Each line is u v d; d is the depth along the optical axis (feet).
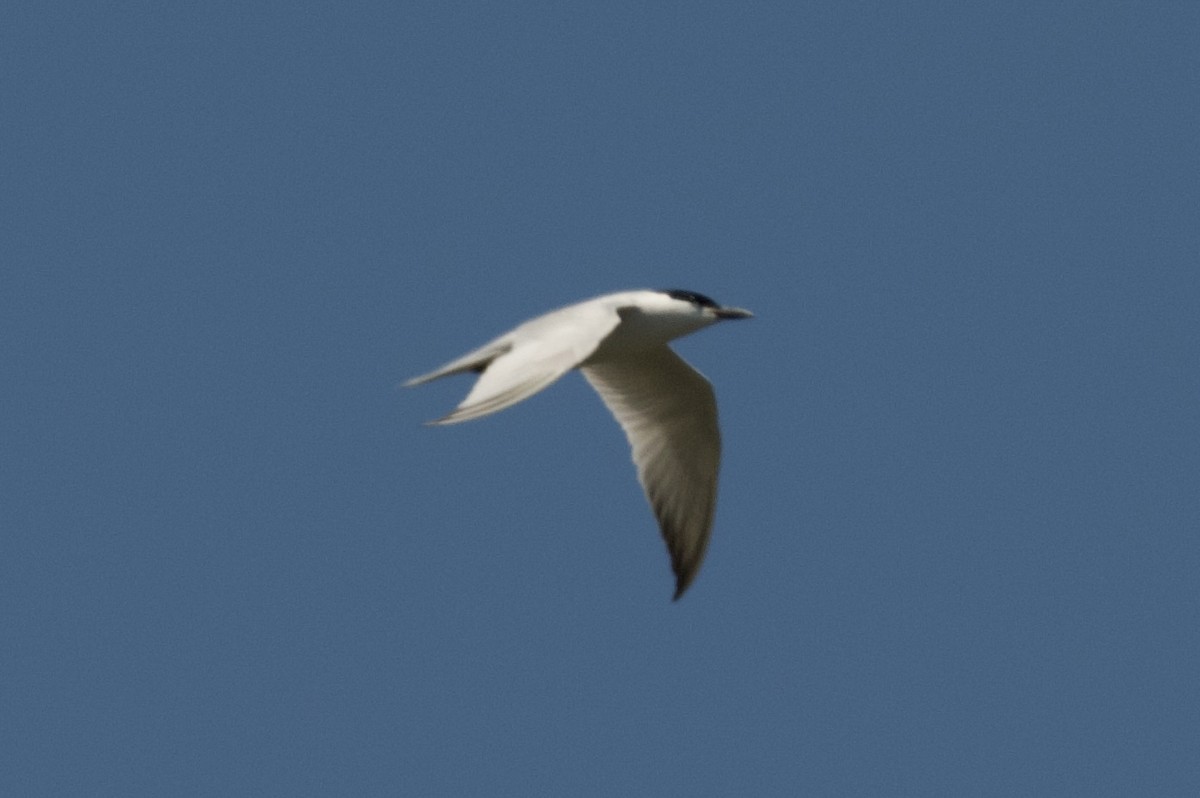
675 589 59.36
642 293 55.67
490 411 41.57
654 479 59.41
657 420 59.26
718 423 58.70
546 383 42.55
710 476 59.47
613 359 56.70
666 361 57.52
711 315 55.67
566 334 44.70
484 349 46.73
